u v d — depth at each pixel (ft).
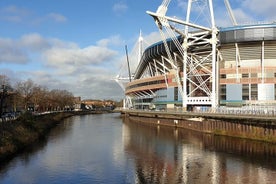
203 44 294.25
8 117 232.73
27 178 110.63
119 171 120.26
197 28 279.28
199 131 251.19
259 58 293.64
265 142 181.68
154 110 368.68
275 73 276.62
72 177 112.16
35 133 215.51
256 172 115.55
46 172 118.93
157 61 382.42
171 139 208.33
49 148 172.45
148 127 307.78
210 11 277.64
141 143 191.93
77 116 570.87
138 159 142.41
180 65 347.77
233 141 188.96
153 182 104.73
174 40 291.99
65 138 217.97
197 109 286.66
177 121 301.43
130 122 389.60
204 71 308.81
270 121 180.75
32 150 164.86
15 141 165.58
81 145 184.85
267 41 271.69
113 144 188.85
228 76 291.58
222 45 286.05
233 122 211.61
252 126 195.11
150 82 397.60
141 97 462.60
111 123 373.61
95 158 145.38
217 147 169.07
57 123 367.04
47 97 529.45
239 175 111.55
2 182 105.81
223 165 126.62
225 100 290.35
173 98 344.08
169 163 132.36
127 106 561.84
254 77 281.54
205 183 102.63
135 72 544.21
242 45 283.18
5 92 314.14
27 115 240.53
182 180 106.11
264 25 266.36
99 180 108.27
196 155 148.15
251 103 278.67
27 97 410.31
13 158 143.33
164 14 269.23
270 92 276.21
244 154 147.95
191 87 313.12
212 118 239.09
